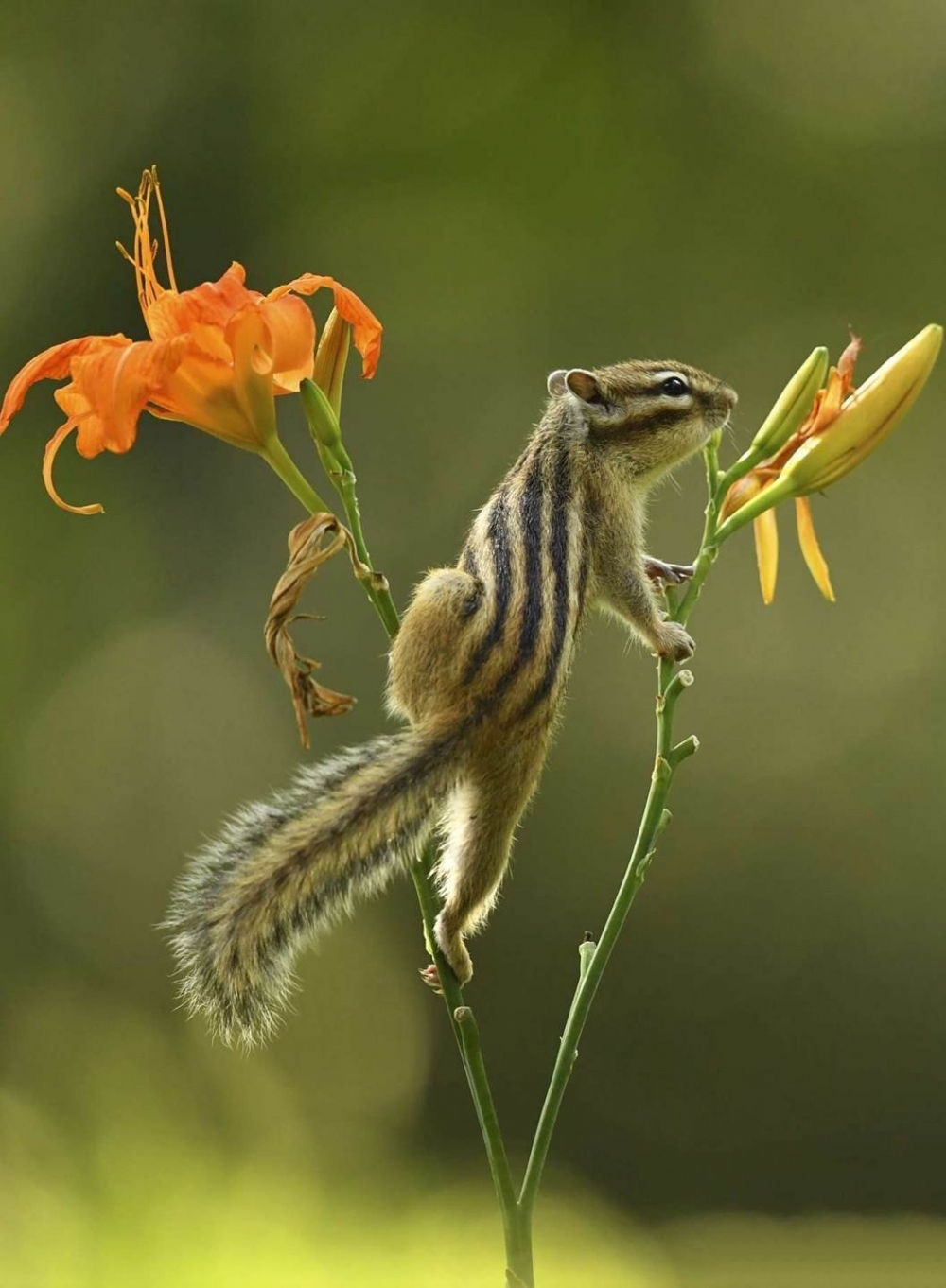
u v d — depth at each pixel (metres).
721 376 19.80
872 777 18.09
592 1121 17.73
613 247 19.95
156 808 18.25
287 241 19.53
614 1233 16.58
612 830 17.91
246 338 5.02
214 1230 12.71
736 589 18.30
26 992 17.72
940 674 18.30
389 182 19.89
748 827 18.06
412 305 19.58
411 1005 17.88
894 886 17.89
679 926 17.94
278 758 18.06
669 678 5.27
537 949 17.92
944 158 20.03
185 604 18.48
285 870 5.27
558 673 5.84
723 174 20.14
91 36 19.27
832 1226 16.98
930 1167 17.36
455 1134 17.77
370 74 19.80
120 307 18.98
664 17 20.28
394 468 18.83
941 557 18.70
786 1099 17.66
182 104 19.30
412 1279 13.16
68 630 18.58
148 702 18.41
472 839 5.85
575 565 6.27
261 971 5.18
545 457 6.98
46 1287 11.91
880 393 5.45
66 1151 13.31
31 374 5.12
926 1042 17.64
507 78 20.14
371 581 5.11
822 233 20.00
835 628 18.41
